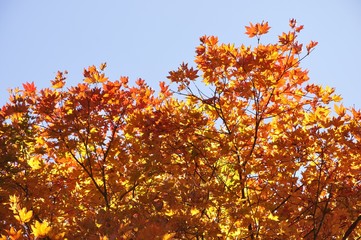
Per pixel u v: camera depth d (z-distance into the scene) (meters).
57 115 8.57
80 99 8.14
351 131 8.05
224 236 7.71
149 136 8.32
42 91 8.39
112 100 8.49
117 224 6.02
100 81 8.66
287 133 8.30
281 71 8.14
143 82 9.04
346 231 8.67
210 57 8.23
